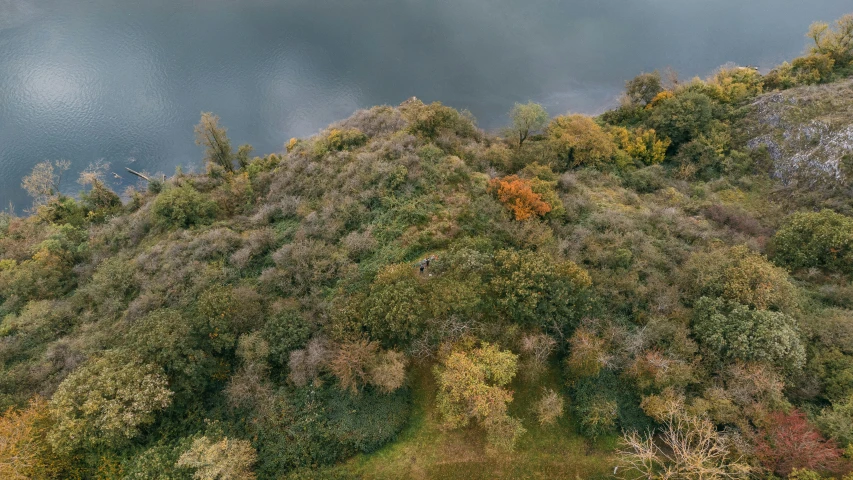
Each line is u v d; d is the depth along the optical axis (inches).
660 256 1642.5
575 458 1226.0
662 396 1220.5
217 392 1346.0
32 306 1887.3
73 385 1202.0
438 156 2097.7
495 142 2554.1
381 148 2185.0
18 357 1689.2
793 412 1118.4
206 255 1879.9
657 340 1320.1
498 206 1770.4
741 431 1132.5
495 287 1341.0
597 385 1299.2
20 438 1152.8
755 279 1401.3
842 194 2076.8
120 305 1809.8
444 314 1301.7
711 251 1659.7
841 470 1012.5
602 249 1651.1
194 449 1098.7
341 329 1309.1
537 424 1280.8
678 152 2610.7
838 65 2785.4
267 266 1828.2
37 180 2839.6
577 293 1348.4
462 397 1197.1
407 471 1216.8
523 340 1289.4
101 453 1193.4
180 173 2851.9
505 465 1221.1
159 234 2191.2
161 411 1259.8
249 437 1249.4
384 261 1649.9
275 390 1321.4
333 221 1889.8
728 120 2659.9
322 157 2356.1
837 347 1304.1
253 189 2461.9
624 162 2464.3
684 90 2849.4
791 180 2258.9
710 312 1339.8
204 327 1363.2
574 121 2596.0
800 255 1665.8
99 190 2802.7
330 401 1302.9
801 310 1417.3
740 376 1183.6
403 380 1309.1
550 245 1596.9
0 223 2672.2
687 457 1011.9
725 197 2263.8
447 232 1715.1
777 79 2797.7
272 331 1375.5
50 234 2378.2
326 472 1186.6
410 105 2753.4
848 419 1076.5
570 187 2112.5
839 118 2255.2
